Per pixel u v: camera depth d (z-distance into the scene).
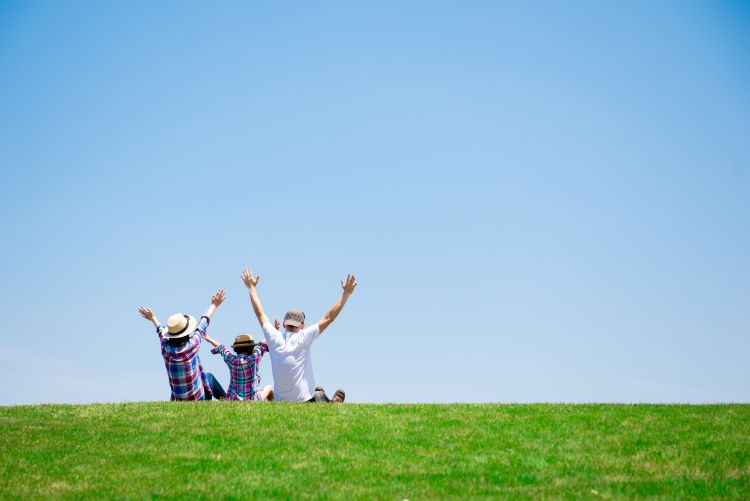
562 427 14.27
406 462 12.27
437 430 14.12
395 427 14.31
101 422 14.80
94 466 12.04
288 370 16.50
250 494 10.69
